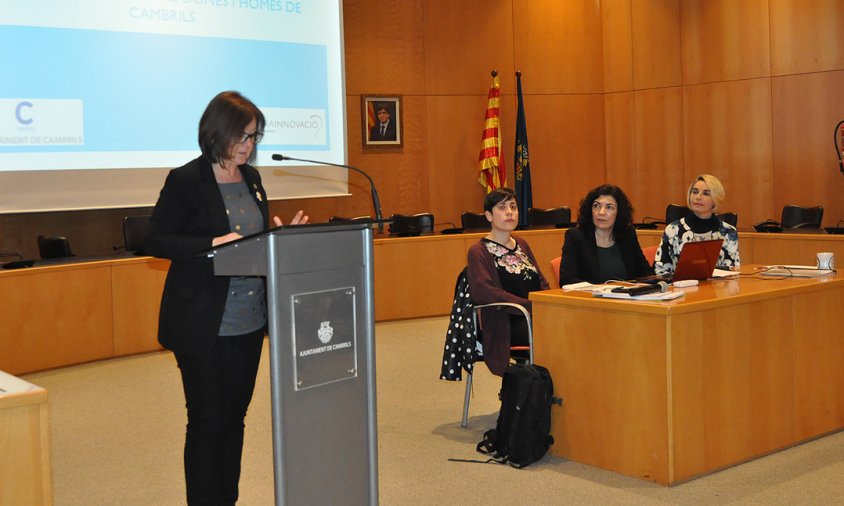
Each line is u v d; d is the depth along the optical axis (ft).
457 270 24.38
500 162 29.45
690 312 10.35
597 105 31.50
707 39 29.04
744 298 10.97
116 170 20.81
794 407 11.82
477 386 16.26
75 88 20.13
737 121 28.50
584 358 11.10
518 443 11.18
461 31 29.99
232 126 7.43
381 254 23.40
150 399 15.69
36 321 17.95
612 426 10.84
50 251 19.92
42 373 18.03
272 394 6.40
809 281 12.34
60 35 19.89
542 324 11.58
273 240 6.28
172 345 7.61
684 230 14.46
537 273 13.48
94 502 10.30
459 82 30.04
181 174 7.73
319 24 24.49
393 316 23.73
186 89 22.03
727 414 10.87
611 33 31.24
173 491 10.67
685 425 10.38
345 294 6.84
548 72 30.99
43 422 5.67
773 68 27.71
